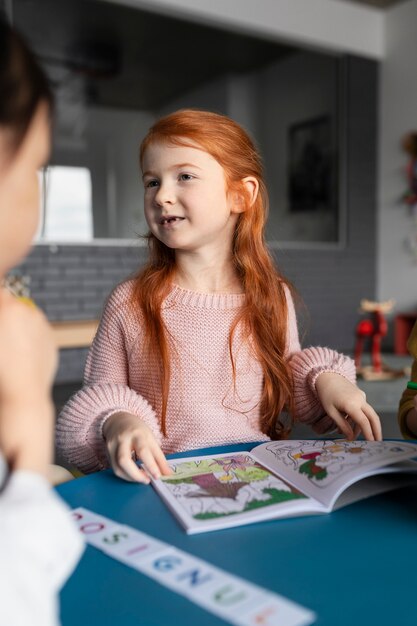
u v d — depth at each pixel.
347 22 4.25
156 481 0.65
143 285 1.00
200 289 1.00
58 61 3.60
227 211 0.94
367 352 4.36
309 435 2.03
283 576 0.46
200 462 0.72
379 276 4.54
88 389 0.83
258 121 4.27
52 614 0.28
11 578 0.27
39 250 3.35
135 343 0.98
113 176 4.07
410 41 4.21
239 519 0.55
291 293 1.11
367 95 4.40
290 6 4.02
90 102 3.94
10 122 0.30
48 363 0.34
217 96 4.21
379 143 4.49
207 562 0.48
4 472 0.31
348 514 0.58
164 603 0.42
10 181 0.31
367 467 0.63
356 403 0.84
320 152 4.35
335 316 4.39
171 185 0.90
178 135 0.89
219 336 0.97
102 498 0.62
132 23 3.65
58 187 3.86
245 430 0.96
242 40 3.99
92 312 3.54
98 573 0.46
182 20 3.71
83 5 3.44
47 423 0.33
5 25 0.31
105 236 4.05
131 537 0.52
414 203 4.25
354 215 4.42
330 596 0.43
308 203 4.36
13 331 0.32
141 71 3.94
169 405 0.97
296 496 0.60
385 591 0.44
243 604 0.42
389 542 0.52
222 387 0.97
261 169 1.03
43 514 0.29
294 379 0.97
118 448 0.69
